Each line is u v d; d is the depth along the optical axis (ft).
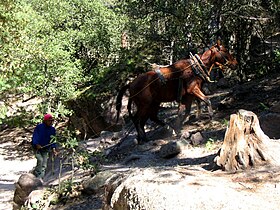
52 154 29.07
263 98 37.35
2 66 38.93
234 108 36.22
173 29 49.01
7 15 37.91
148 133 35.01
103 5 85.30
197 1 45.50
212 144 26.81
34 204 21.66
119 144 32.73
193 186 11.13
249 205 10.03
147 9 49.55
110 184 13.85
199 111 33.01
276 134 23.68
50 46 53.11
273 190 11.12
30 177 24.70
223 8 45.52
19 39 40.16
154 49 53.26
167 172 12.67
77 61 63.26
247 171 12.91
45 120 27.86
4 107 46.65
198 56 30.68
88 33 76.79
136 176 12.45
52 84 57.67
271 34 53.11
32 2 76.74
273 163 13.26
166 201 10.45
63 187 22.31
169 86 30.76
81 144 35.42
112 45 78.18
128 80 51.11
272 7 45.85
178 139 28.35
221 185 11.39
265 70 49.90
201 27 46.52
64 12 76.43
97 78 57.41
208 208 9.98
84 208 19.34
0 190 38.19
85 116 54.54
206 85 46.34
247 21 48.52
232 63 31.07
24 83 45.65
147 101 31.30
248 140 13.88
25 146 74.23
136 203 11.08
